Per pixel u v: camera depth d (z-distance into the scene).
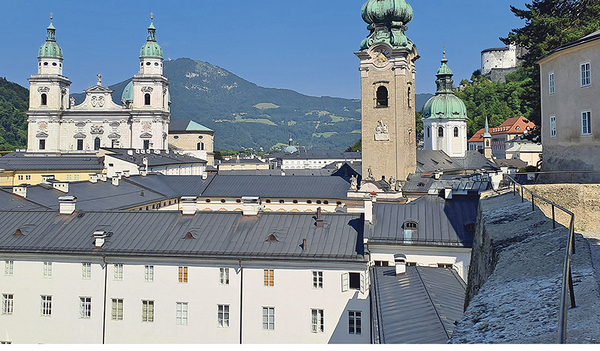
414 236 51.09
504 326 12.36
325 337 46.53
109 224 54.50
